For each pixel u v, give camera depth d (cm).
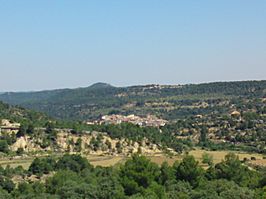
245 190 13712
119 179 16188
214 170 17912
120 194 14650
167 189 15425
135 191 15375
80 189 15338
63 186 16038
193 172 16738
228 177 17412
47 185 18012
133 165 16600
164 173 16688
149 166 16712
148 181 16000
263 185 16162
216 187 14688
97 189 15362
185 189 15125
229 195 13375
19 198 16188
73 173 19375
